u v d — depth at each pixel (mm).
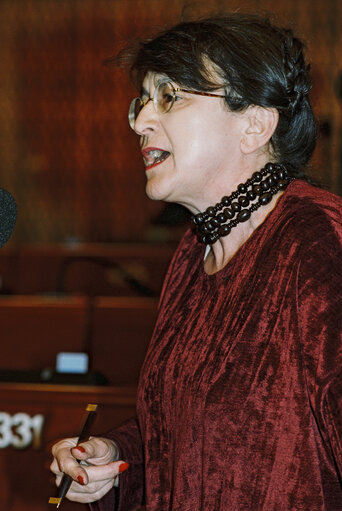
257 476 1486
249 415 1503
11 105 9672
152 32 1840
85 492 1882
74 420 3500
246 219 1701
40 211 9703
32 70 9609
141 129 1718
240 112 1666
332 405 1415
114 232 9586
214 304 1690
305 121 1740
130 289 6074
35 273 6480
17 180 9727
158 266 6168
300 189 1644
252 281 1584
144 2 9266
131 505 1979
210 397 1541
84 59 9516
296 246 1531
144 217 9555
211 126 1662
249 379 1514
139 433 2012
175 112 1679
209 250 1883
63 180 9672
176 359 1693
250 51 1640
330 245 1496
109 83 9531
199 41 1654
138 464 1966
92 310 4039
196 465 1567
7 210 1538
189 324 1726
